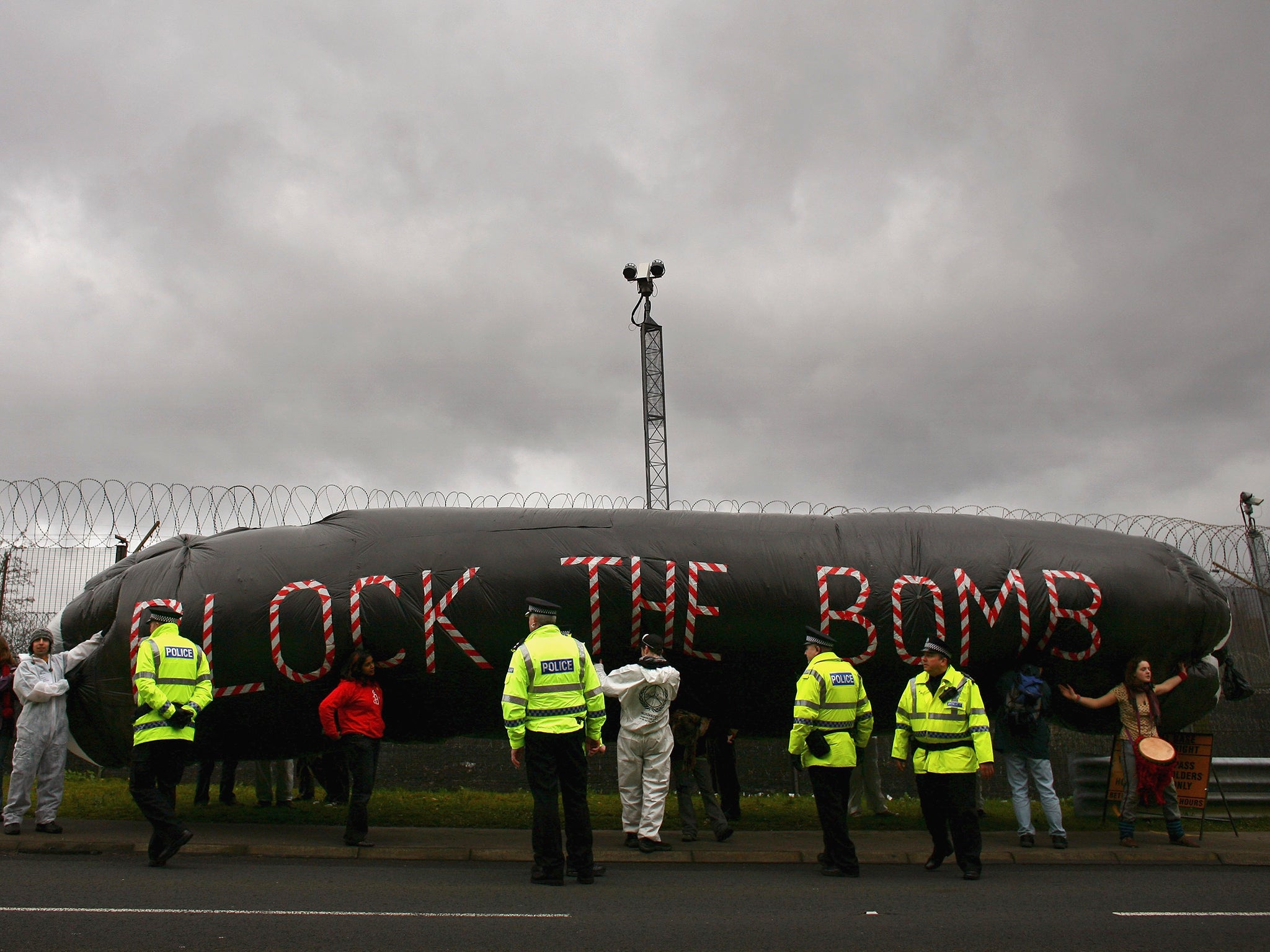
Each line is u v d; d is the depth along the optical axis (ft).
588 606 29.43
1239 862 26.53
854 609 29.63
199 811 34.27
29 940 15.31
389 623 29.19
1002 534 31.42
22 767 27.12
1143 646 30.19
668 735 27.07
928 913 18.90
